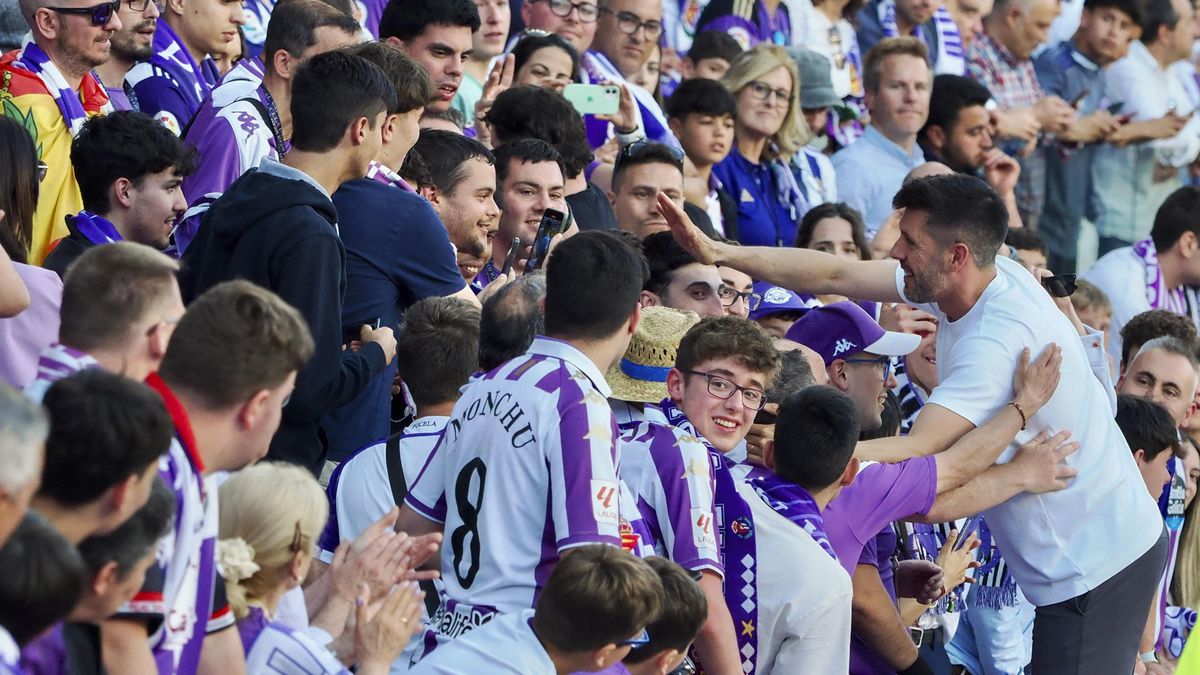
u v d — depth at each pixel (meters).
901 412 22.08
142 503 9.00
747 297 21.31
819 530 15.17
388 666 12.18
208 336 10.18
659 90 30.91
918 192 17.52
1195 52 39.06
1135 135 37.41
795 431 15.24
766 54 29.03
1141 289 31.89
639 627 11.60
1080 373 17.72
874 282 18.77
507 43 30.17
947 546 18.89
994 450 16.92
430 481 13.27
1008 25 37.00
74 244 16.05
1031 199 36.84
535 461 12.34
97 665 9.34
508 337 13.95
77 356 10.59
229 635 10.37
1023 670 20.91
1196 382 24.25
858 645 16.78
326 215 14.90
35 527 8.39
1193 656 18.55
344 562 12.76
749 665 14.89
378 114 15.55
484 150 18.91
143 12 20.41
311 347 10.64
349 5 23.67
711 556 13.84
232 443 10.34
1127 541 17.77
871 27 35.28
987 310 17.52
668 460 13.99
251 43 25.61
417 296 16.41
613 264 12.68
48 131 17.92
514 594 12.33
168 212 16.66
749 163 28.92
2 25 21.59
